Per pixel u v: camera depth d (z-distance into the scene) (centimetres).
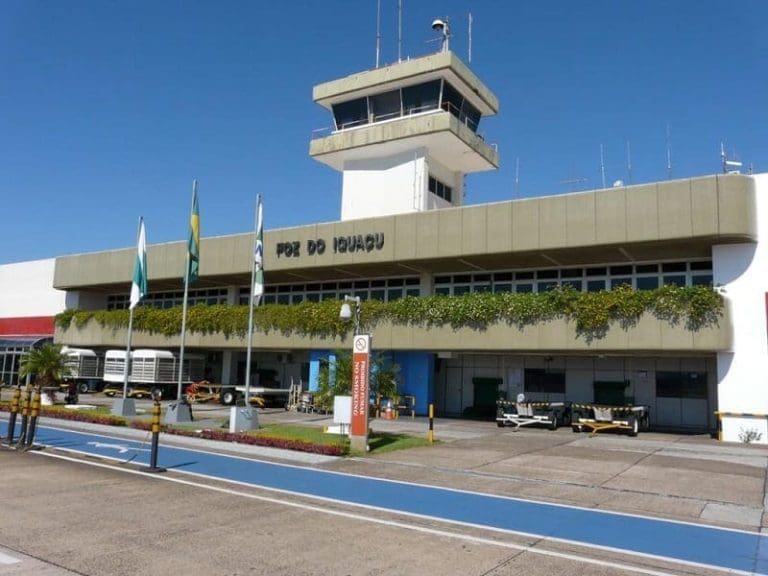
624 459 1792
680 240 2434
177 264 3934
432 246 2977
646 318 2484
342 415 2144
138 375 4006
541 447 2044
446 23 3622
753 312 2375
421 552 859
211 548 843
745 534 999
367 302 3212
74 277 4581
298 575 745
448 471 1554
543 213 2702
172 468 1498
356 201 3803
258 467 1550
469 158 3791
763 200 2386
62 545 836
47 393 3241
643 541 948
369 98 3741
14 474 1361
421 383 3269
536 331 2722
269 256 3509
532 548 898
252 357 4266
